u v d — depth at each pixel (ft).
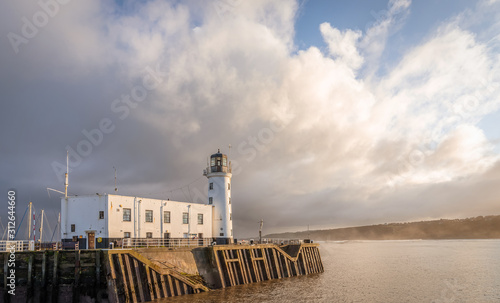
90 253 121.08
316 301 146.20
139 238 170.30
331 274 240.73
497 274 244.83
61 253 121.80
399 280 214.90
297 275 217.77
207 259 164.14
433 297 161.79
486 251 513.45
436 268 289.74
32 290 120.67
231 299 140.26
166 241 184.55
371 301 150.61
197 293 149.07
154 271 132.67
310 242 253.03
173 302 130.11
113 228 160.35
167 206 188.75
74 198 167.94
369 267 303.48
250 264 184.44
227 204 228.02
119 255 122.42
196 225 208.23
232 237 228.63
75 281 119.24
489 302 152.05
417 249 622.13
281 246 223.10
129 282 122.42
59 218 170.60
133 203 170.81
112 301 116.57
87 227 162.40
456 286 192.54
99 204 161.79
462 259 379.76
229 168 236.84
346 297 156.87
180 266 150.61
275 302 139.33
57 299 119.55
